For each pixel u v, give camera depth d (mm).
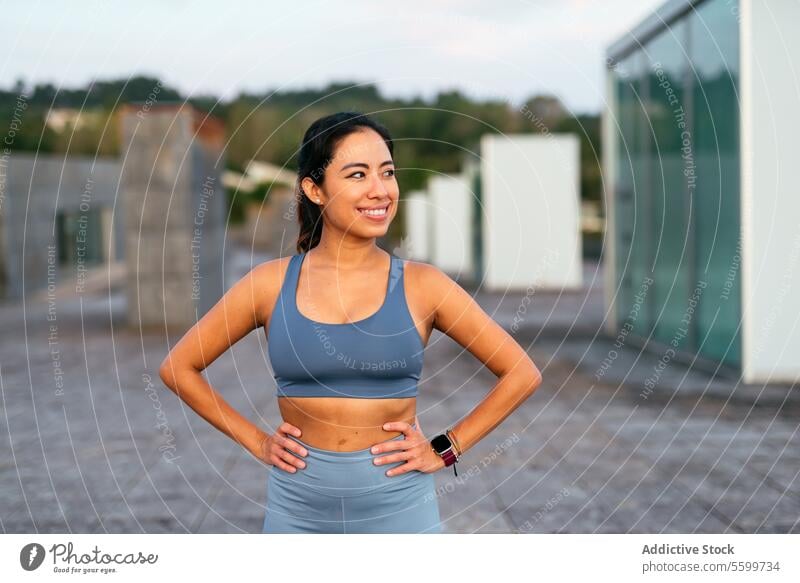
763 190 7023
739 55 7047
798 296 7008
